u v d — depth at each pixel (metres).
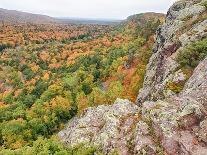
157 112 29.25
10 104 94.81
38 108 79.56
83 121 38.03
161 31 64.81
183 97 31.22
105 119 35.53
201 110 27.55
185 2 64.25
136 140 27.70
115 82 70.69
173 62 40.47
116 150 28.36
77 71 108.12
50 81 107.88
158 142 26.48
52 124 74.19
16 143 65.69
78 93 83.94
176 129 26.77
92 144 31.95
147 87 46.66
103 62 108.56
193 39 43.47
